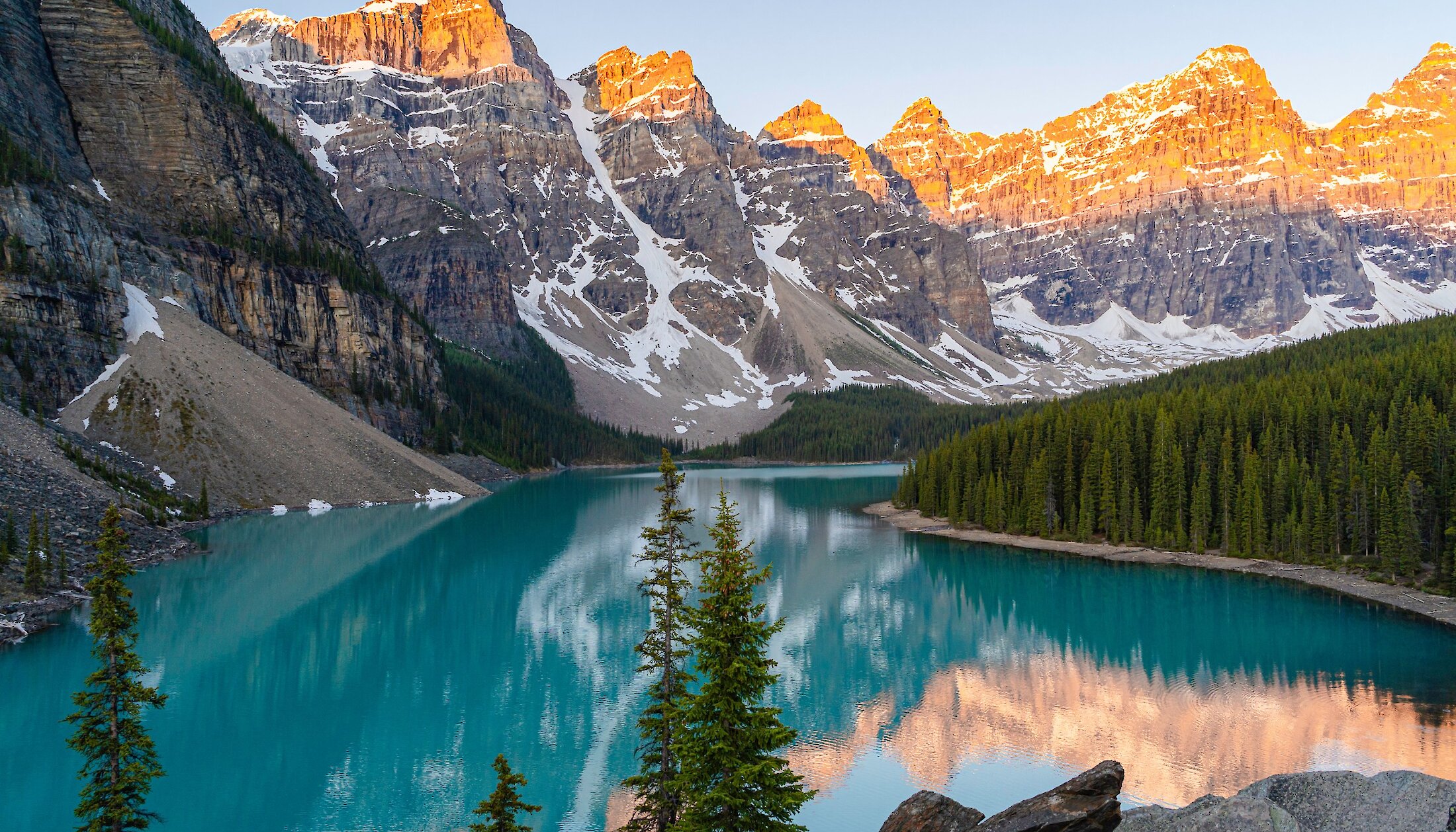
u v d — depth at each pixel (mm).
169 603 78375
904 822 29734
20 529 77625
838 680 63438
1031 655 69500
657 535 35625
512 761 48031
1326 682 60688
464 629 74688
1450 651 67188
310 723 53281
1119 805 26031
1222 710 55812
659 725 33562
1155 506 114000
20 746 47312
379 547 109312
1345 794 22547
